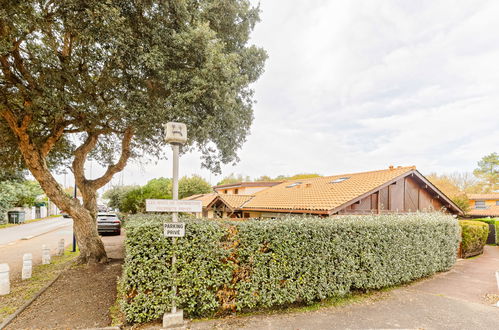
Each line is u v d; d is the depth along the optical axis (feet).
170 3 19.10
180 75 19.66
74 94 20.77
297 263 16.81
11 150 29.37
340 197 31.71
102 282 21.63
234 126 24.73
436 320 15.61
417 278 24.62
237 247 15.99
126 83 20.06
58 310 16.22
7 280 19.31
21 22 15.12
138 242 14.01
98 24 16.66
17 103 23.21
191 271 14.66
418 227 24.02
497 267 30.83
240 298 15.72
